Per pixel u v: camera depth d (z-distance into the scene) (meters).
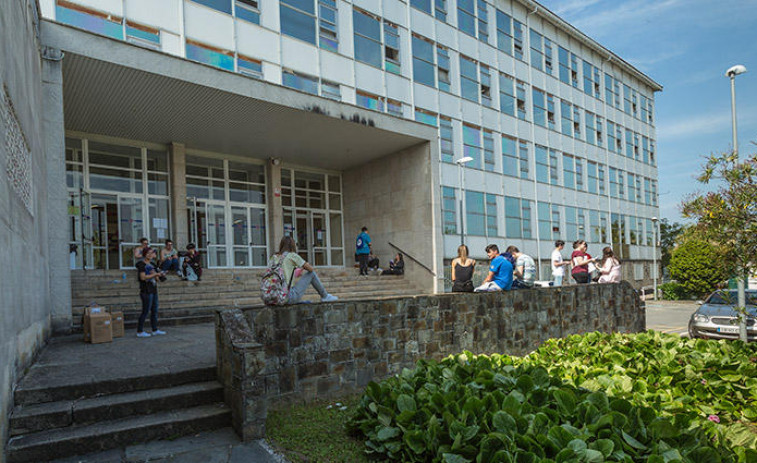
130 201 14.19
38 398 4.64
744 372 5.46
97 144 13.85
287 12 16.08
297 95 12.56
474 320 8.27
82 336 7.98
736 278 6.75
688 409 4.39
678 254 30.30
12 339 4.45
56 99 8.50
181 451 4.27
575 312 10.77
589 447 3.28
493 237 23.11
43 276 7.11
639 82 37.97
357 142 16.08
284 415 5.26
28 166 5.77
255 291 12.75
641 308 13.27
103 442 4.28
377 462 4.12
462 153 22.09
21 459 3.97
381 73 19.02
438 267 16.33
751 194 6.00
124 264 13.84
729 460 3.20
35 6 7.53
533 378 4.68
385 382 5.11
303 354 5.82
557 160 27.98
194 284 12.35
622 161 34.62
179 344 7.16
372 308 6.64
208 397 5.10
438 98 21.23
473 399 3.94
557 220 27.44
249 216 17.05
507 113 24.78
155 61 10.14
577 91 30.44
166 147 15.02
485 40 24.08
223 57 14.24
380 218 18.25
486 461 3.34
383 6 19.42
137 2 12.52
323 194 19.52
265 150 16.38
